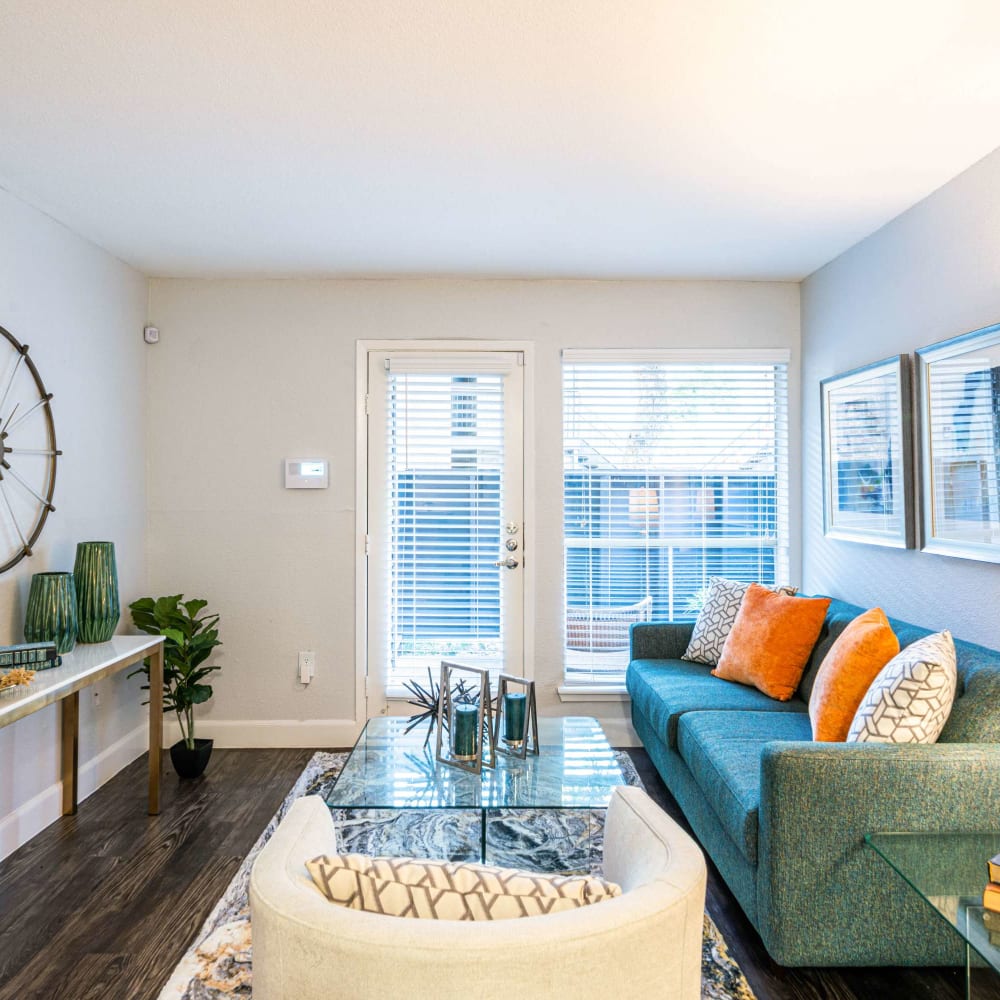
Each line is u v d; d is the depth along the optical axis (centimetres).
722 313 385
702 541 386
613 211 291
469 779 231
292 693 379
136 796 315
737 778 212
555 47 184
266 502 379
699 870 102
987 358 237
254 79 198
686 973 94
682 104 212
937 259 270
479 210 291
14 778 267
